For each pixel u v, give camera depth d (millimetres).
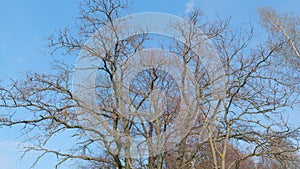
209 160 12297
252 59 11375
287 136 11219
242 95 11359
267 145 11352
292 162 11258
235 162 11352
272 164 13242
